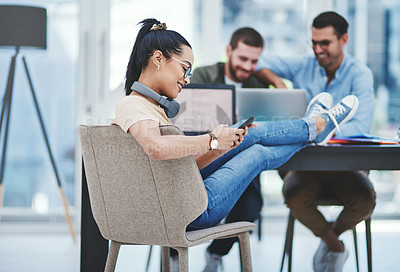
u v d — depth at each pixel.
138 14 3.73
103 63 3.70
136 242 1.55
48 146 3.38
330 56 3.41
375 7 3.88
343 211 2.32
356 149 1.86
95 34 3.69
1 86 3.74
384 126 3.92
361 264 2.85
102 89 3.70
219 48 3.82
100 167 1.50
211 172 1.88
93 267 1.83
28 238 3.61
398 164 1.88
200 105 2.21
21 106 3.77
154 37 1.58
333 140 2.06
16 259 2.97
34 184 3.81
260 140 1.83
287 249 2.36
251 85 3.46
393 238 3.53
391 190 3.98
